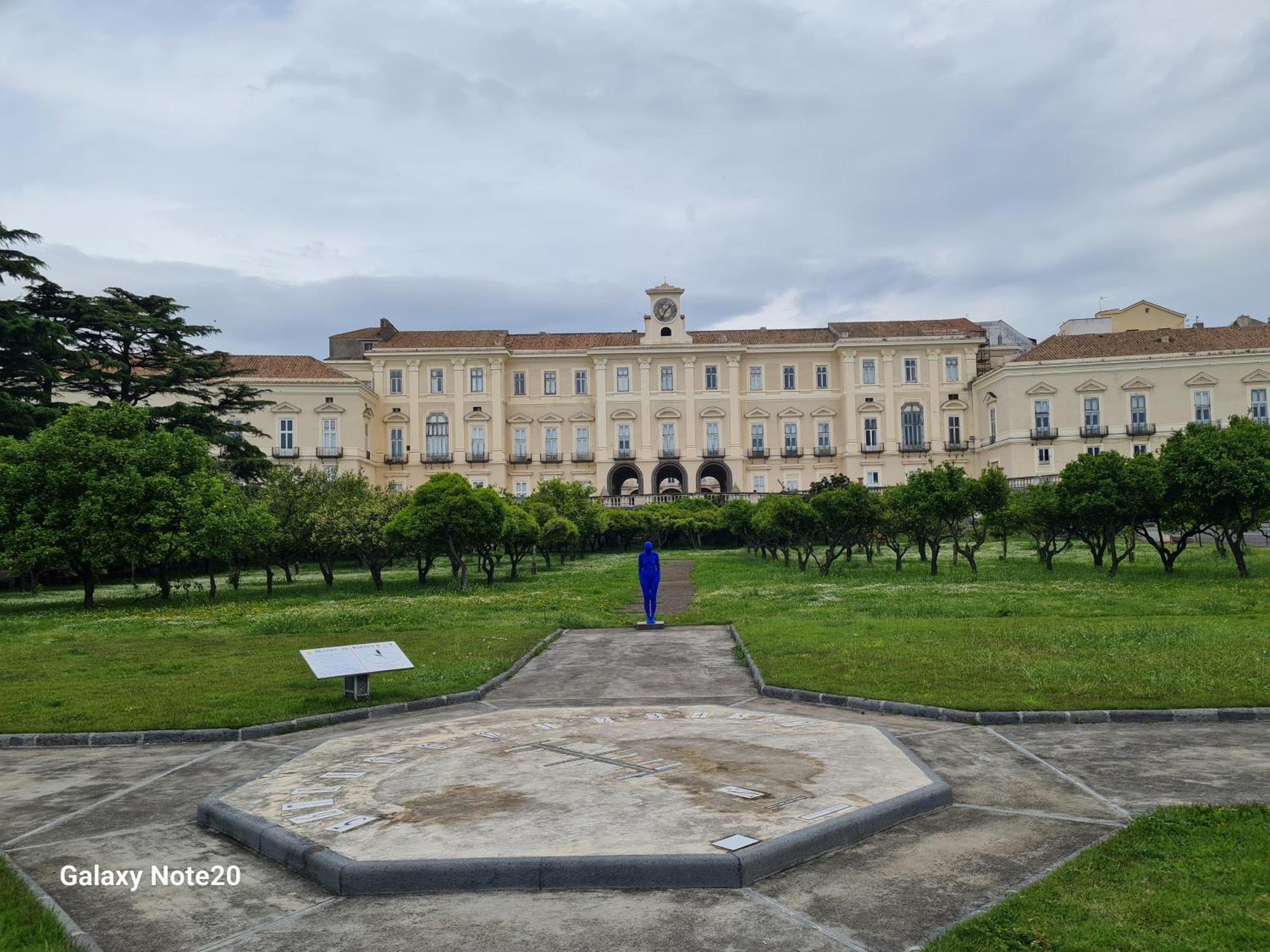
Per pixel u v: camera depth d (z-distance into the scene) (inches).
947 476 1279.5
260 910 220.1
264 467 1745.8
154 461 1151.0
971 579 1170.0
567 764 324.2
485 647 658.2
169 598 1192.8
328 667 456.1
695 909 211.6
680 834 244.8
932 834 258.4
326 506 1337.4
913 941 194.1
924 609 825.5
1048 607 816.3
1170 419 2554.1
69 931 204.7
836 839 248.2
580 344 3006.9
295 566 1828.2
